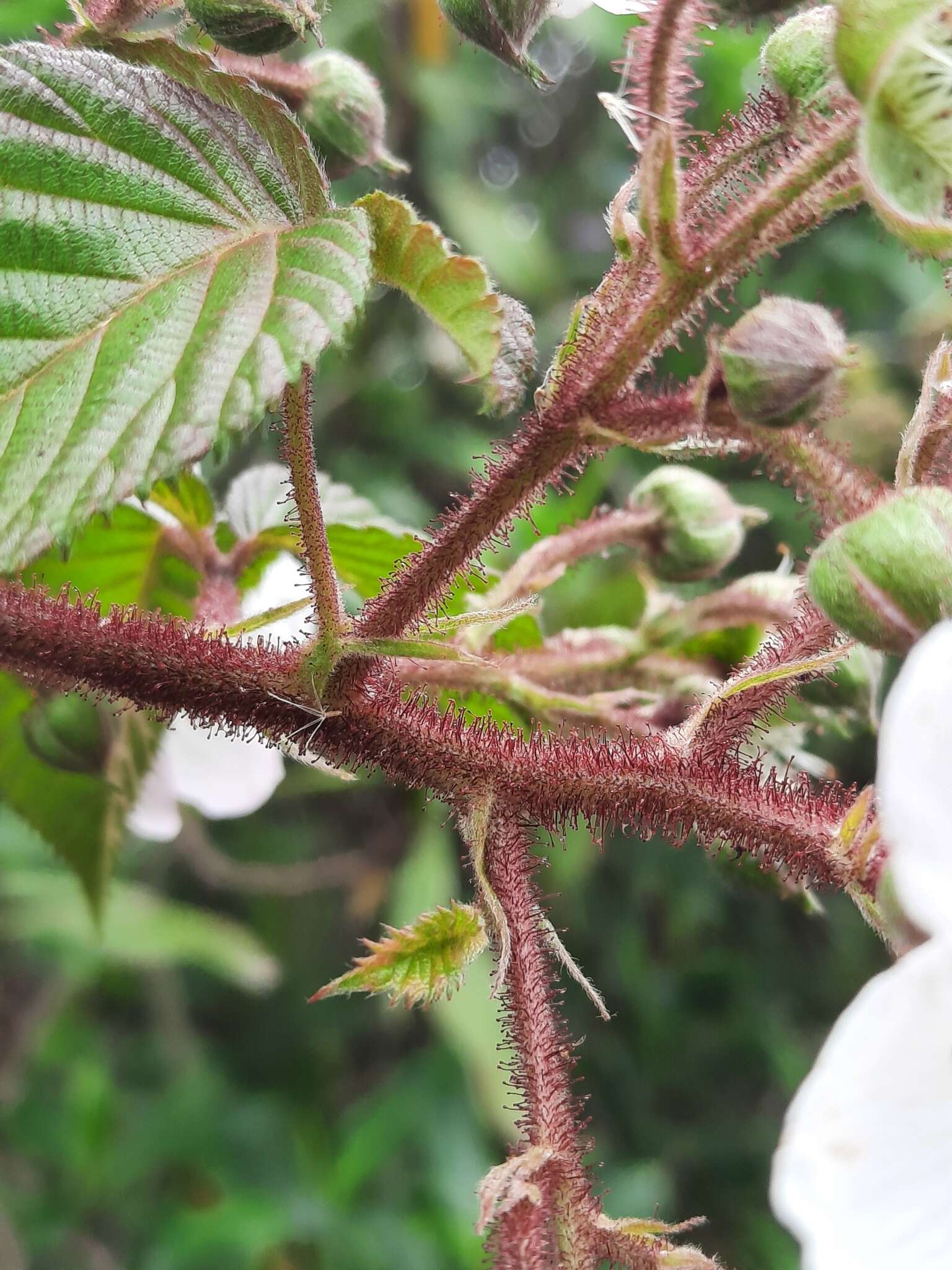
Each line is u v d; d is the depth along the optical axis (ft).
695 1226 0.35
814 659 0.37
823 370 0.37
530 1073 0.35
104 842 0.59
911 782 0.25
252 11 0.38
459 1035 0.98
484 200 1.22
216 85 0.36
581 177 1.38
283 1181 1.12
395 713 0.38
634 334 0.36
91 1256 1.18
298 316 0.34
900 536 0.34
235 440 0.32
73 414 0.32
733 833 0.38
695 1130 1.38
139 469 0.32
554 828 0.38
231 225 0.35
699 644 0.58
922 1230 0.25
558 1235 0.34
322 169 0.37
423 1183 1.14
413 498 1.16
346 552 0.57
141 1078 1.30
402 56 1.19
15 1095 1.15
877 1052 0.25
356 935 1.44
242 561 0.54
